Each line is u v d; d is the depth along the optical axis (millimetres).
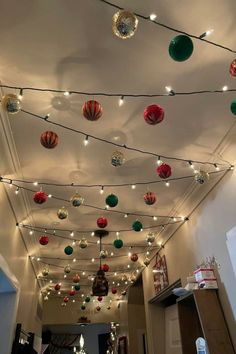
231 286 2674
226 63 1889
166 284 4453
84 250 5070
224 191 2840
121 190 3303
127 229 4293
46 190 3213
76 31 1677
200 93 2098
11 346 3564
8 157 2553
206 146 2629
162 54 1820
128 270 6391
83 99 2098
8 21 1610
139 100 2145
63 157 2705
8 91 2004
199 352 2635
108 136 2480
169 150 2684
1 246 2957
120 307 8102
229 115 2303
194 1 1569
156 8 1593
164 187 3266
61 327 10656
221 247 2871
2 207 2920
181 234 3934
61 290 7707
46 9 1567
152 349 4996
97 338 11219
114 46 1764
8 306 3721
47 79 1938
